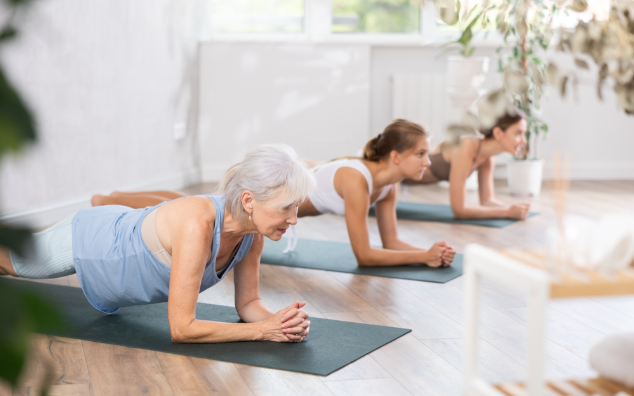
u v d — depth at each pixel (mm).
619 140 6359
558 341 2273
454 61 4906
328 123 6281
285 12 6305
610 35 1425
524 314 2551
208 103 6168
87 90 4480
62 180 4273
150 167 5355
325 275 3105
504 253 1292
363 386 1856
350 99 6262
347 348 2131
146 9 5168
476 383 1218
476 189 5762
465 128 1436
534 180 5426
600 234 1178
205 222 2023
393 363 2031
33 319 418
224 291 2830
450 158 4453
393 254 3207
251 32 6309
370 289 2875
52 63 4098
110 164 4797
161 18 5398
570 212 4816
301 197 1998
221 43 6105
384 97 6398
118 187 4918
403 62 6352
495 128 4242
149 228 2098
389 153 3111
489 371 1985
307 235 4031
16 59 3777
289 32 6336
